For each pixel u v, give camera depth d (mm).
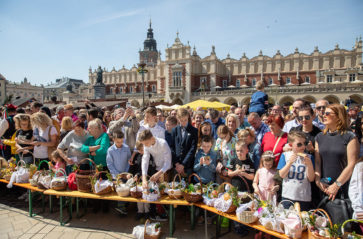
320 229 2994
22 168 5531
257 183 4289
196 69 50844
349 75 40875
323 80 43594
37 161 6113
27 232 4445
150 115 5551
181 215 5289
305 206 3666
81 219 5012
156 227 4266
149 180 4477
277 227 3289
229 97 43750
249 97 42500
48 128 5996
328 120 3627
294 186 3686
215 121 6359
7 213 5281
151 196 4270
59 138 6219
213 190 4266
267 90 41500
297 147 3580
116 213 5344
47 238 4230
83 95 71688
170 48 49875
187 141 5141
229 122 5473
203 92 45375
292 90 38719
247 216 3549
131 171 5527
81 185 4672
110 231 4496
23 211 5391
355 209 3062
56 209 5516
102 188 4555
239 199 3871
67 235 4344
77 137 5492
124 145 5289
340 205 3307
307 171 3615
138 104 54594
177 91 48250
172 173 5500
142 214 4973
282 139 4496
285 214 3309
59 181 4840
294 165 3725
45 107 7566
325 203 3523
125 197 4473
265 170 4211
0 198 6184
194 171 5117
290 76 47344
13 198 6188
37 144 5820
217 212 3951
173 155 5195
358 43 43000
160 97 52156
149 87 59438
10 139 6797
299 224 3098
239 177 4492
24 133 6242
